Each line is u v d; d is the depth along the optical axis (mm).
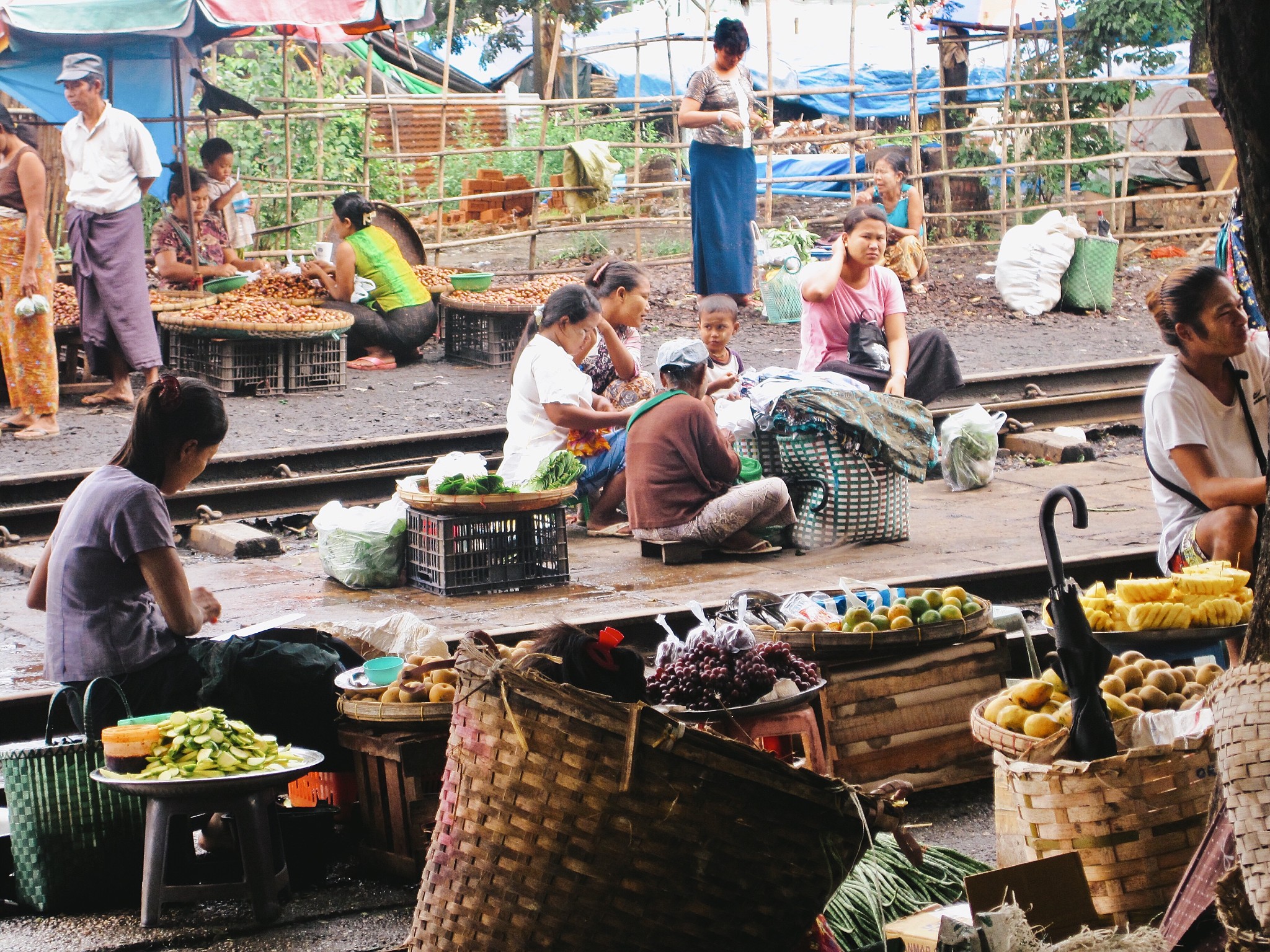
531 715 3172
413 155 14461
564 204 19047
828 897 3330
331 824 4281
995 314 12805
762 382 7266
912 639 4742
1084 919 3264
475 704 3289
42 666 5312
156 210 14430
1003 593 6504
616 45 18438
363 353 11023
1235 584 4523
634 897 3197
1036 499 8023
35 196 8289
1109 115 17609
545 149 14422
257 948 3758
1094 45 17547
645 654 5734
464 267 12758
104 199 8992
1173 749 3369
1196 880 3146
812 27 25078
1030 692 3826
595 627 5691
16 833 4055
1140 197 15797
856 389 7016
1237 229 6398
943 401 9922
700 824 3170
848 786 3244
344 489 8180
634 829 3154
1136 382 10547
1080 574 6602
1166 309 5016
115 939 3816
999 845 3686
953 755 4883
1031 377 10242
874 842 3547
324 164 15914
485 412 9359
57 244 13633
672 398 6828
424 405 9578
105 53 11781
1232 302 4926
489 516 6285
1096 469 8844
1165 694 3926
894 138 17438
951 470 8336
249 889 3887
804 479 7039
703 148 11836
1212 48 3115
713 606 5922
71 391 9805
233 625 5793
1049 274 12734
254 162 15367
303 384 10055
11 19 9727
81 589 4246
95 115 8930
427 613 5957
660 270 14922
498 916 3244
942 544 7023
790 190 20984
